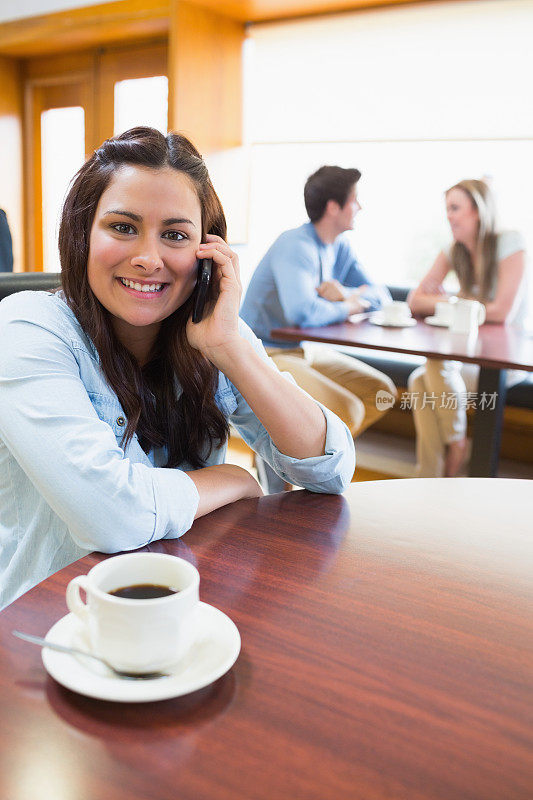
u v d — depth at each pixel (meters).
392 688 0.65
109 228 1.04
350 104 3.83
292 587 0.82
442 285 3.50
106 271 1.05
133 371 1.13
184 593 0.61
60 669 0.61
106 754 0.55
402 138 3.71
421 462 3.26
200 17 3.80
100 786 0.52
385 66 3.71
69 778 0.52
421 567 0.90
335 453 1.13
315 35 3.88
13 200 4.98
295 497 1.12
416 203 3.71
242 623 0.74
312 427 1.13
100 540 0.88
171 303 1.09
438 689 0.65
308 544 0.94
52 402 0.95
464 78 3.52
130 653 0.60
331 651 0.70
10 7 4.45
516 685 0.67
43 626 0.72
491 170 3.50
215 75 3.95
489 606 0.81
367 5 3.68
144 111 4.32
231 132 4.09
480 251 3.36
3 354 0.99
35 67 4.82
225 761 0.55
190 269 1.08
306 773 0.54
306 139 3.99
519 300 3.34
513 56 3.38
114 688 0.60
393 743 0.58
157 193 1.03
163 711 0.60
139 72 4.29
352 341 2.75
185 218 1.05
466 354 2.56
